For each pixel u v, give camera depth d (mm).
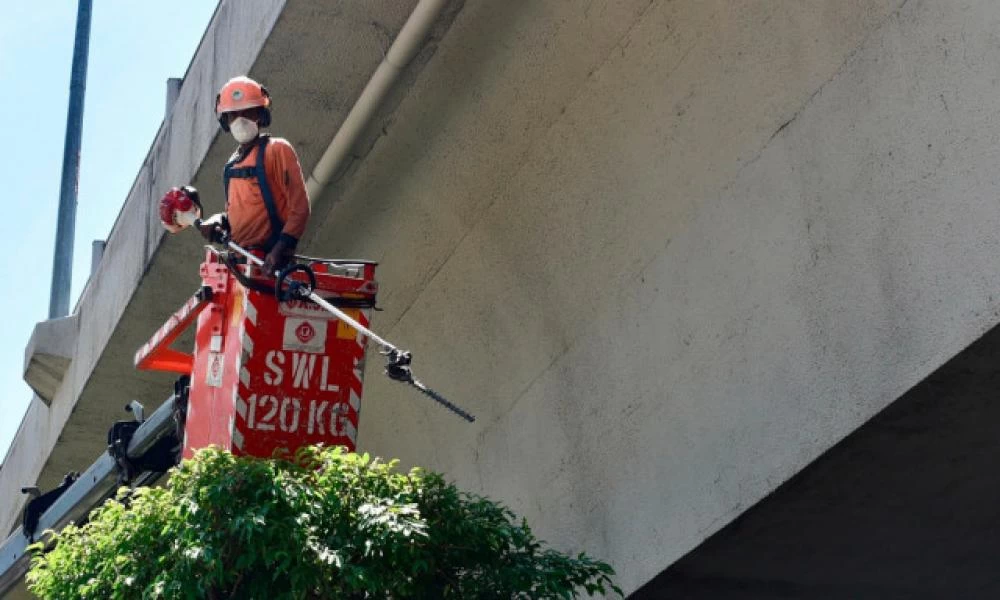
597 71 9445
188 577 6707
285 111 11234
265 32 10578
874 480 8102
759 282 8242
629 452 9227
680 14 8703
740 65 8375
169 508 6945
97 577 7023
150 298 13906
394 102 11258
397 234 11883
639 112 9164
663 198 9008
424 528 7082
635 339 9250
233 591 6945
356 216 12336
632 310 9289
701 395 8633
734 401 8375
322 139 11625
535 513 10164
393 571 7008
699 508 8562
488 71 10391
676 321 8883
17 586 14141
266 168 8680
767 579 9188
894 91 7434
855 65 7660
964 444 7793
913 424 7555
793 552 8820
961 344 6984
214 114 11766
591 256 9672
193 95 12539
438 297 11445
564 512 9836
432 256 11461
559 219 9984
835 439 7672
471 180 10812
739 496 8266
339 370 8336
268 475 6938
